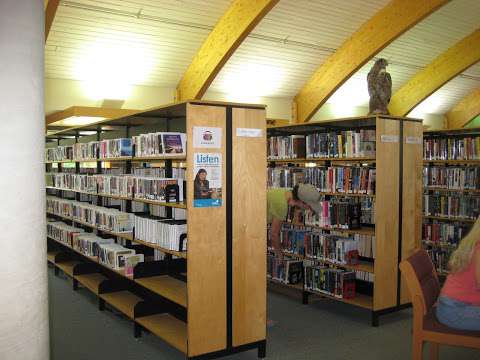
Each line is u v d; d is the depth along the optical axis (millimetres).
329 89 11406
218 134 3703
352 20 9805
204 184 3639
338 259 5207
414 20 9164
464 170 6414
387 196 4840
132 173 5934
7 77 1863
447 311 2982
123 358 4023
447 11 9906
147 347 4277
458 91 14820
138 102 10367
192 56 9711
